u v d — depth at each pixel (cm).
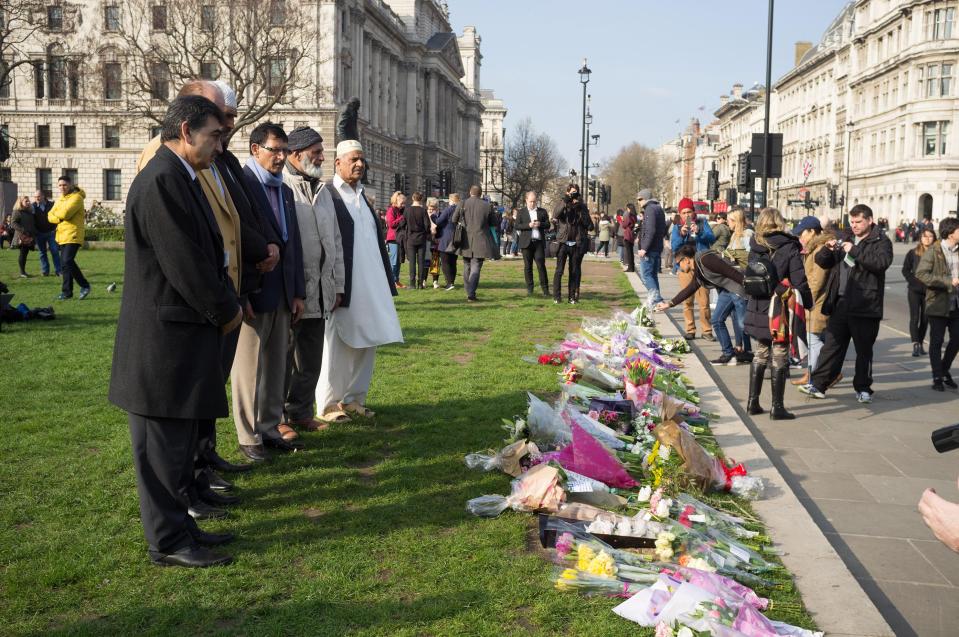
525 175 9912
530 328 1259
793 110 9962
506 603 392
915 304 1187
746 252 887
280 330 618
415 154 9956
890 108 7050
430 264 1977
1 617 375
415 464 590
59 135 6700
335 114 6556
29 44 6241
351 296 686
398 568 428
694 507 495
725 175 13088
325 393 707
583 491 515
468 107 13588
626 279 2214
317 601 390
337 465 591
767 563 440
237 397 594
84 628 365
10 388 803
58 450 610
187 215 418
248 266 544
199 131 423
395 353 1032
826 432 752
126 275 425
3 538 456
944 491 594
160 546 430
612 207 15312
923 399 894
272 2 4269
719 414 765
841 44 8238
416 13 10194
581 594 403
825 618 387
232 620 379
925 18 6481
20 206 2003
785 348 788
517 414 711
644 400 687
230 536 462
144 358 418
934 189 6538
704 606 366
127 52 4703
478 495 533
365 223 695
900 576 456
